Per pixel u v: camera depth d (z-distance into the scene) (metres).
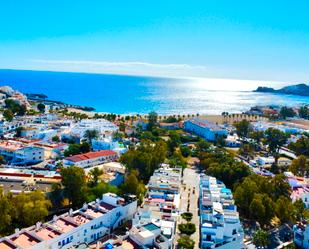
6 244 114.44
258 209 166.38
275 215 177.00
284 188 193.50
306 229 155.25
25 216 143.50
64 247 125.25
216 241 144.12
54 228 128.75
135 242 120.25
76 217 140.75
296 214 169.50
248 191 178.62
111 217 148.50
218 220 148.88
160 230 128.38
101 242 133.25
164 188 179.75
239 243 148.12
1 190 147.00
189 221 163.38
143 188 184.88
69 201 172.12
